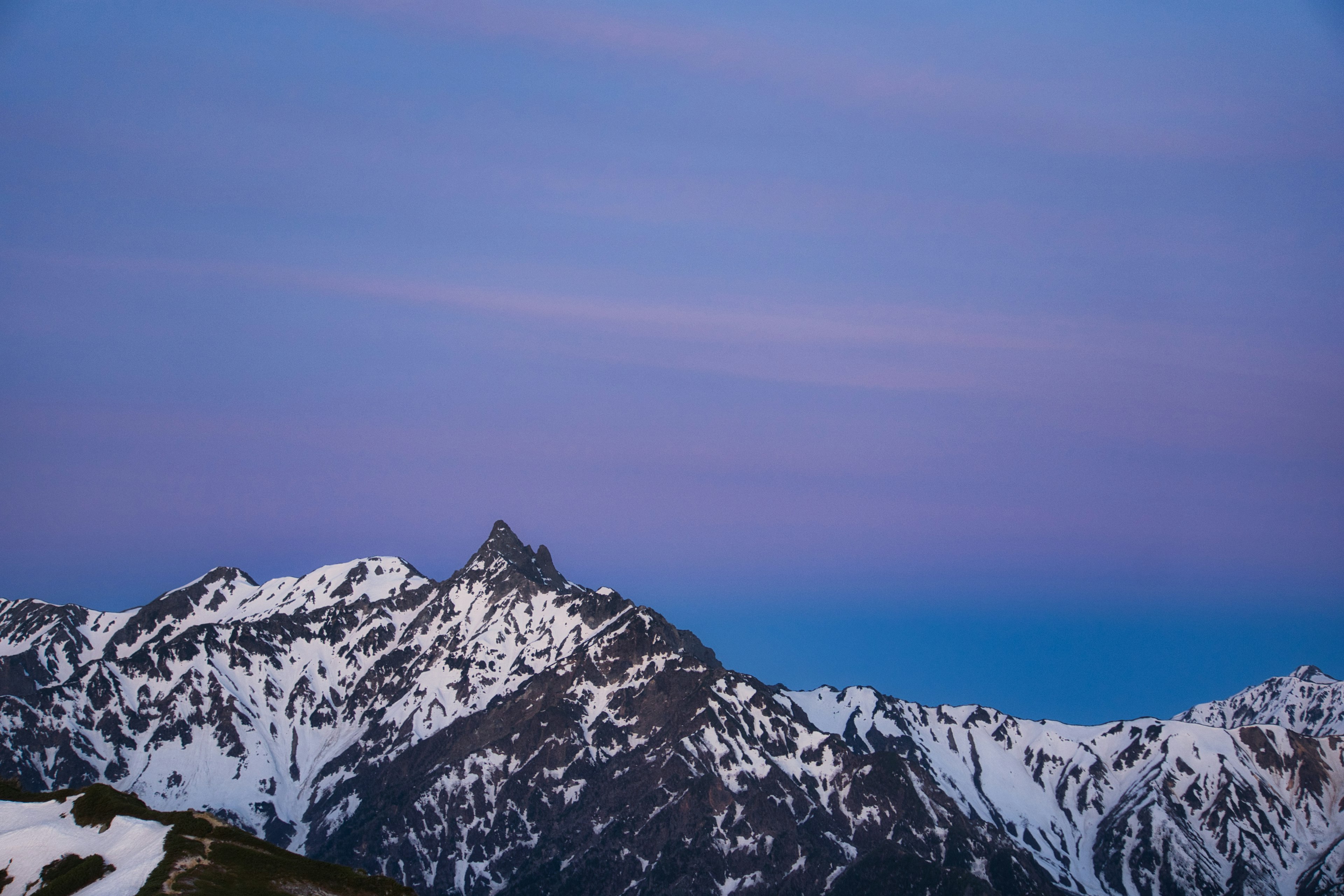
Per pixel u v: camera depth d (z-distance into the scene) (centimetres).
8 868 18025
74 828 19050
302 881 18088
